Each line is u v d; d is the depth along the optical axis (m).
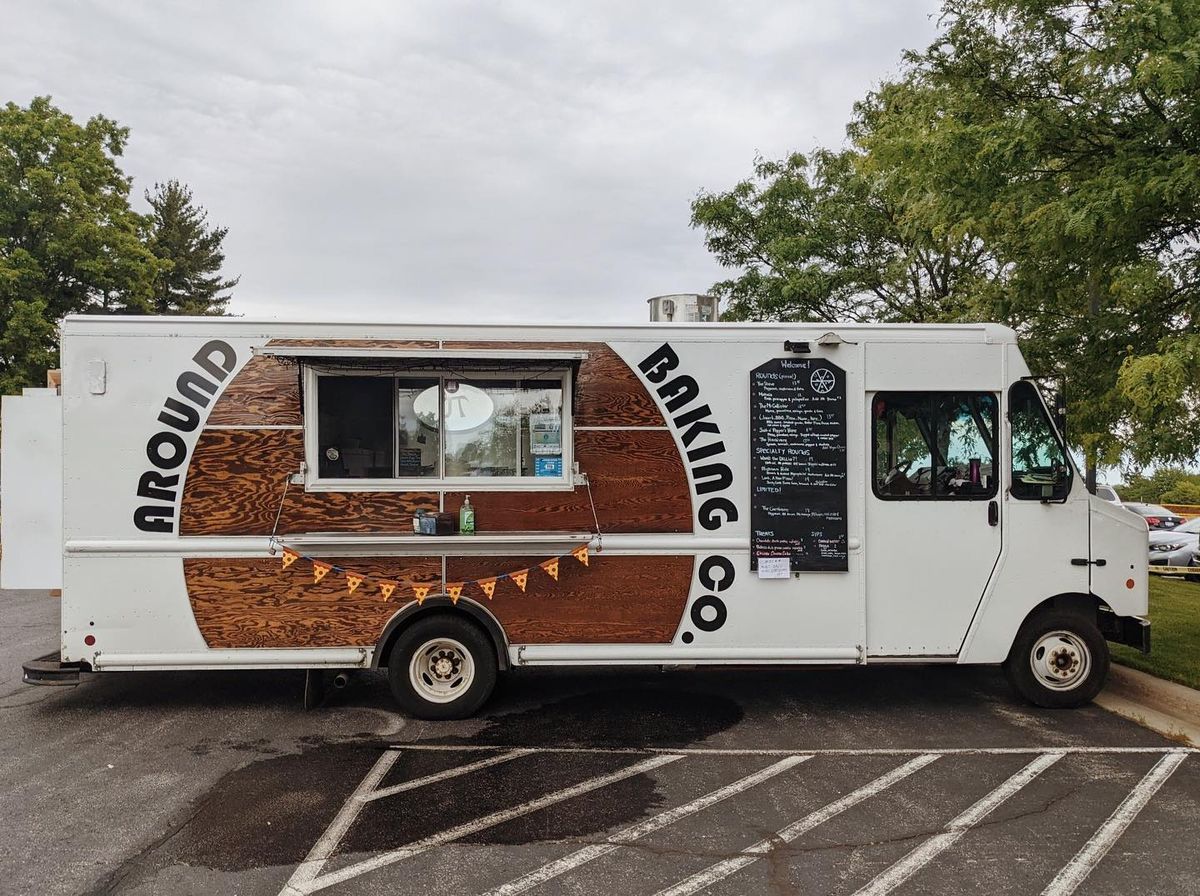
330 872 3.63
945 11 7.35
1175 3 5.40
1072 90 6.62
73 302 23.77
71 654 5.61
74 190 22.75
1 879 3.55
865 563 5.93
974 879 3.57
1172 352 5.48
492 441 5.85
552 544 5.79
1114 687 6.52
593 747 5.27
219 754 5.11
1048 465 5.98
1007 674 6.11
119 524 5.62
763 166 14.59
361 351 5.45
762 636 5.91
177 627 5.66
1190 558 16.12
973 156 6.64
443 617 5.79
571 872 3.63
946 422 5.97
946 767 4.92
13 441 5.65
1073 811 4.28
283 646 5.71
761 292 13.76
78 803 4.36
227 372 5.68
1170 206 6.04
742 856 3.79
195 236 48.94
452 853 3.81
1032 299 7.25
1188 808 4.32
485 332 5.86
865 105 13.20
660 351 5.92
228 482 5.68
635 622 5.87
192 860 3.73
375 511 5.75
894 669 7.29
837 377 5.94
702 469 5.92
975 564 5.94
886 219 13.05
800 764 4.97
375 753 5.14
